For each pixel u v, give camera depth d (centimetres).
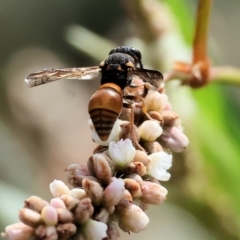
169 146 15
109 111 14
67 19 49
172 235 32
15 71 36
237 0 42
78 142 31
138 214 14
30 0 50
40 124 30
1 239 18
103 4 48
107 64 15
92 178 14
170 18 19
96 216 13
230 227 19
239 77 17
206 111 19
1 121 28
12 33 48
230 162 19
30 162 28
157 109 15
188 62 17
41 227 13
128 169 14
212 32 42
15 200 19
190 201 18
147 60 19
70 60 47
